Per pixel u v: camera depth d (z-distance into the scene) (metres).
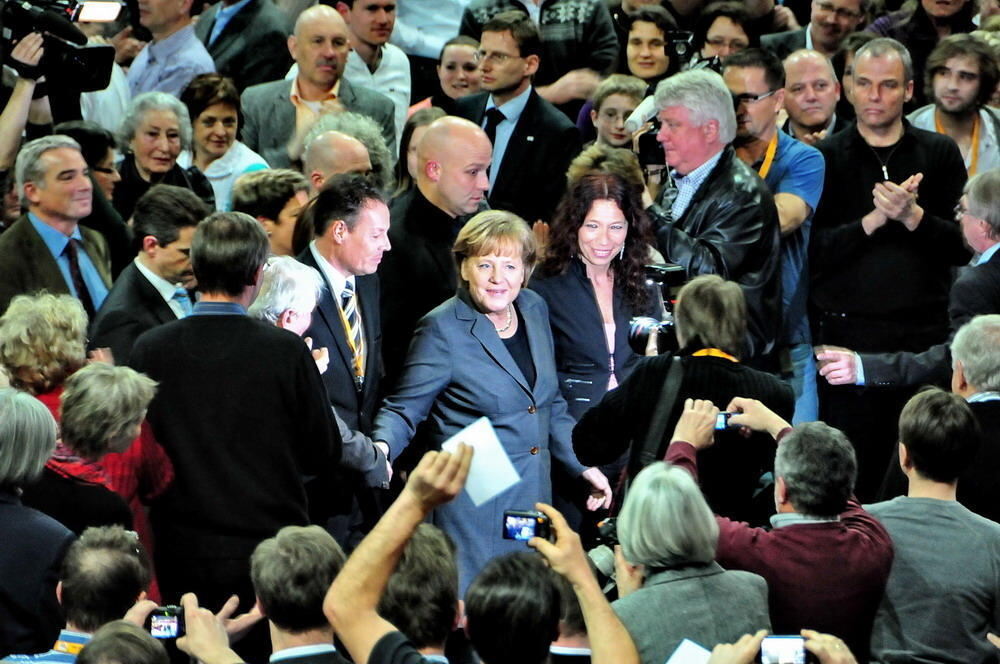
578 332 12.91
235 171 16.59
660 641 8.27
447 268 13.28
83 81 13.99
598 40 19.25
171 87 18.08
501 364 12.29
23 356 10.57
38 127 15.07
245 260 10.23
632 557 8.52
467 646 10.82
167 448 10.21
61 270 13.12
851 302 14.80
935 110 16.53
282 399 10.23
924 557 9.53
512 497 12.20
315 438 10.35
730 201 13.38
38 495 9.59
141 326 12.12
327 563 8.06
